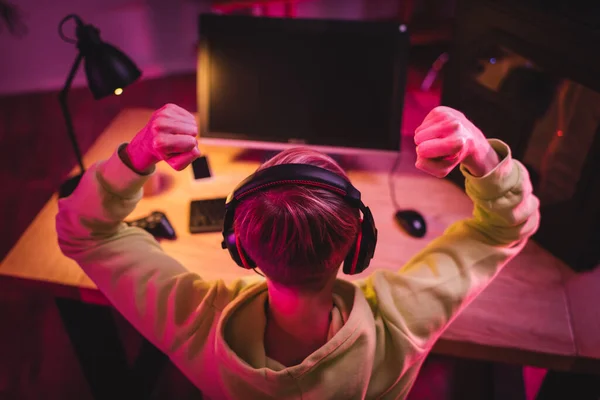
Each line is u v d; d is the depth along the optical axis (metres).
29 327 2.16
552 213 1.31
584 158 1.19
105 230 0.86
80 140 2.98
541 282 1.27
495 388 1.35
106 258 0.85
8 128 3.05
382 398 0.80
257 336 0.73
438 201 1.51
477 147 0.76
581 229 1.24
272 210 0.60
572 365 1.15
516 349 1.14
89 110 3.18
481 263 0.83
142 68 3.37
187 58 3.47
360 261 0.72
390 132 1.53
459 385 1.53
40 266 1.32
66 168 2.82
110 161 0.81
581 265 1.29
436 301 0.79
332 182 0.61
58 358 2.06
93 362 1.60
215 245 1.38
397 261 1.34
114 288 0.84
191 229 1.41
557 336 1.16
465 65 1.43
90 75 1.34
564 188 1.26
